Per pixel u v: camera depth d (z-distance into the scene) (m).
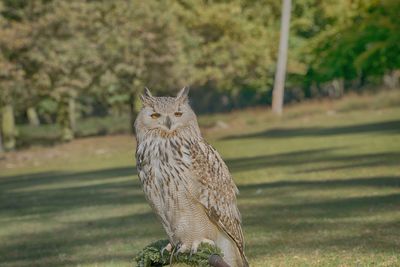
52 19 48.09
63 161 42.09
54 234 16.62
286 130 47.22
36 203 22.98
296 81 70.19
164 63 52.94
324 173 23.69
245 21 61.75
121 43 51.53
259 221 15.52
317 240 12.98
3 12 50.78
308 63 67.12
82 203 21.91
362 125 43.62
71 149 49.69
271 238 13.49
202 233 8.09
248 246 12.87
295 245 12.70
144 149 7.99
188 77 55.41
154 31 52.81
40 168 38.94
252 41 60.72
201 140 8.18
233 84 65.81
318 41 65.81
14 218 19.92
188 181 7.96
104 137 56.84
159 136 7.92
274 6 65.12
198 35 60.38
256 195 19.88
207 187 8.05
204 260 7.73
